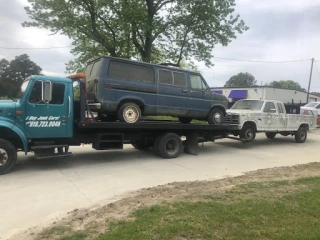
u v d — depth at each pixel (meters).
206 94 9.85
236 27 20.08
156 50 21.45
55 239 3.34
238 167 8.10
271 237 3.33
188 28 19.73
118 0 18.02
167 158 9.09
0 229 3.80
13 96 7.50
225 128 10.43
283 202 4.53
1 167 6.62
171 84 8.97
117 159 8.85
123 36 19.22
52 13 17.94
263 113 11.99
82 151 10.10
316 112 22.86
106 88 7.65
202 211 4.09
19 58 68.69
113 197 5.11
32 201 4.94
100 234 3.39
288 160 9.41
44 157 7.03
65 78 7.35
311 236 3.35
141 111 8.48
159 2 19.58
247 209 4.18
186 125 9.27
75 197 5.18
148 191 5.21
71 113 7.38
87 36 19.45
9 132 6.81
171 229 3.47
